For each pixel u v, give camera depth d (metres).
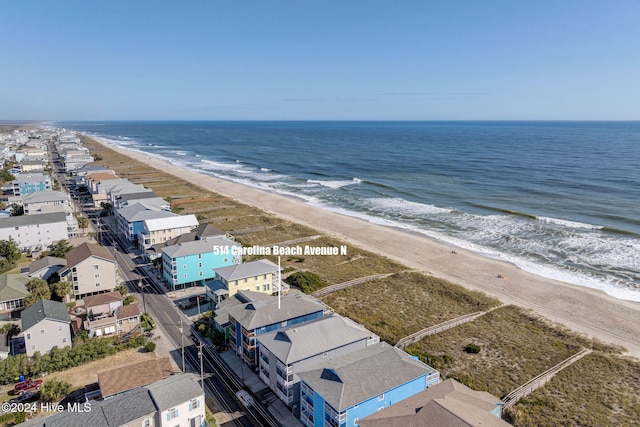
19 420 39.44
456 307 65.69
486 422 33.22
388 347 44.72
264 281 66.81
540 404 43.75
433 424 33.00
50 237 90.19
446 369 49.84
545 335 57.66
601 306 65.69
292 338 44.91
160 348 53.53
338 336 46.47
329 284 73.25
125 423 34.91
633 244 90.25
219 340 54.66
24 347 52.47
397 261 85.31
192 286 72.06
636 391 46.03
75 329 57.19
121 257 85.19
